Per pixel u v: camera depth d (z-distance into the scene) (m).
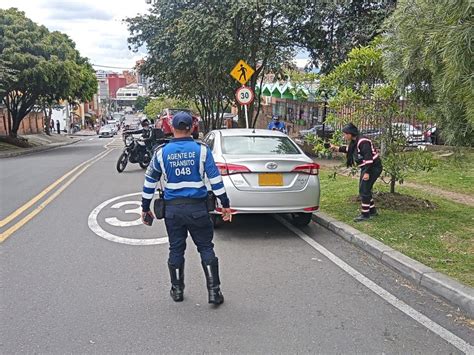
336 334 3.88
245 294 4.73
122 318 4.17
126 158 14.72
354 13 16.97
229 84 23.30
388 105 8.16
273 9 16.34
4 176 13.98
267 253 6.14
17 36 27.56
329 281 5.11
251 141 7.66
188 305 4.46
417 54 5.34
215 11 17.08
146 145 15.16
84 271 5.40
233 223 7.80
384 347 3.67
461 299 4.40
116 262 5.73
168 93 30.36
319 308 4.39
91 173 14.45
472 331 3.95
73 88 31.92
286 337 3.82
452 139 5.68
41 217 8.13
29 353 3.57
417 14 5.15
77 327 4.00
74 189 11.18
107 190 11.01
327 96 9.20
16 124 33.06
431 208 8.21
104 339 3.79
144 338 3.81
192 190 4.47
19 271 5.39
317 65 18.67
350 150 7.65
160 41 20.97
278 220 8.04
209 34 16.53
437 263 5.31
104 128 60.75
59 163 18.45
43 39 29.52
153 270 5.44
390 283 5.06
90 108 104.44
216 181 4.50
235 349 3.63
